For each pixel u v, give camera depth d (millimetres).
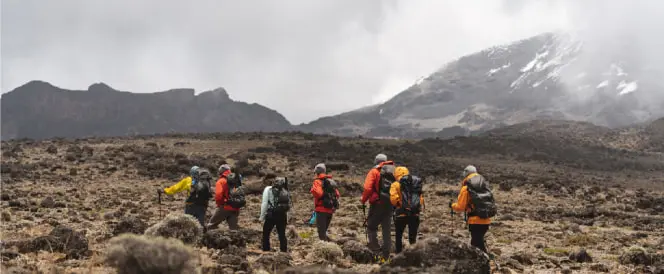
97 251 10289
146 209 21875
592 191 37969
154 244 6945
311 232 16766
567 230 19359
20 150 44812
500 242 16125
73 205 22016
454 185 38375
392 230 17828
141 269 6836
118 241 6914
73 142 54094
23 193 25703
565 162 70000
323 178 12211
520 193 35938
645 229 20891
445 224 19953
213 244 11297
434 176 43719
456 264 7672
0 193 25188
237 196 13297
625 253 12477
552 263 12180
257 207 24703
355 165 46406
